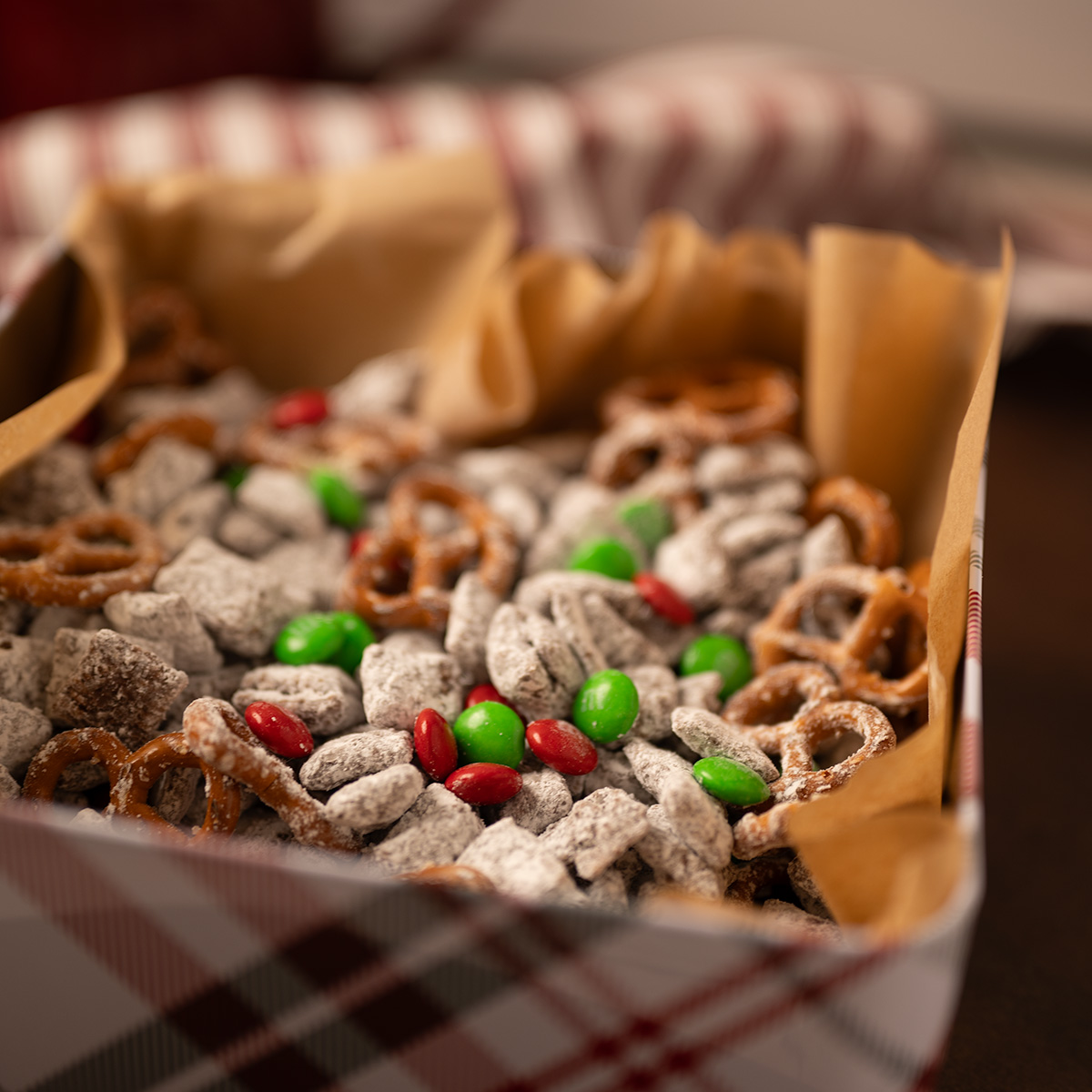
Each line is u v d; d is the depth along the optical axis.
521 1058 0.28
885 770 0.29
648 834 0.32
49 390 0.41
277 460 0.41
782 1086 0.27
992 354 0.34
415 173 0.45
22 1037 0.29
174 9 0.70
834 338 0.41
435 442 0.42
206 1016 0.28
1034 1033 0.35
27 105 0.70
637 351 0.44
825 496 0.40
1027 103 0.92
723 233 0.66
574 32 0.95
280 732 0.32
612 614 0.36
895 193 0.68
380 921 0.26
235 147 0.59
